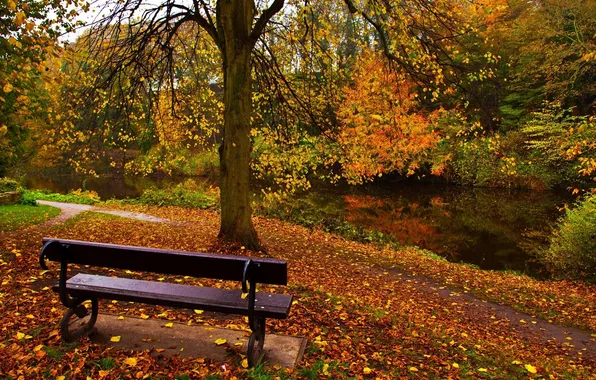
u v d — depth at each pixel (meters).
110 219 14.62
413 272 9.59
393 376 3.48
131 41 9.34
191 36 12.11
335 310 5.34
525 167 25.27
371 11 8.23
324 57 11.09
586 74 22.72
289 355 3.45
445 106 23.45
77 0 6.82
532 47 21.62
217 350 3.42
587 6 20.69
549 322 6.94
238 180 9.02
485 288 8.69
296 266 8.52
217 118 13.41
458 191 27.84
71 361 3.05
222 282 6.36
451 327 5.89
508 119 26.92
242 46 8.71
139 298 3.23
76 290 3.36
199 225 13.93
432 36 9.59
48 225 12.57
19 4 5.77
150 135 14.19
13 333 3.51
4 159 14.41
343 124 13.23
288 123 12.25
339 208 21.84
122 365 3.01
